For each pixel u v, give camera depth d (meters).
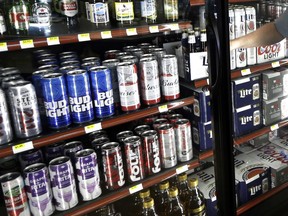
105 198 1.74
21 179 1.55
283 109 2.54
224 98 1.07
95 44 2.15
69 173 1.64
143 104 1.89
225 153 1.13
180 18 2.15
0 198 1.72
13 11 1.57
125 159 2.00
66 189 1.63
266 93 2.39
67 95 1.63
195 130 2.16
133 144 1.81
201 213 2.08
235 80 2.27
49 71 1.67
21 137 1.54
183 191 2.14
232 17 2.12
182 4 2.16
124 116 1.74
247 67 2.24
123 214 2.06
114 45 2.21
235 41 1.95
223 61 1.03
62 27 1.78
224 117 1.09
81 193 1.72
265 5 2.52
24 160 1.72
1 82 1.63
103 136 1.99
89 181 1.70
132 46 2.17
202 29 2.06
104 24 1.83
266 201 2.37
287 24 1.80
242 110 2.33
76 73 1.62
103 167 1.80
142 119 2.17
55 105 1.58
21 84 1.51
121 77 1.75
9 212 1.54
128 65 1.74
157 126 1.98
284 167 2.44
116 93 1.84
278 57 2.41
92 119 1.69
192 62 1.97
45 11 1.68
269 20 2.45
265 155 2.60
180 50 2.10
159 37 2.34
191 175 2.41
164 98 1.95
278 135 2.87
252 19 2.23
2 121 1.47
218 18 0.99
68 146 1.79
